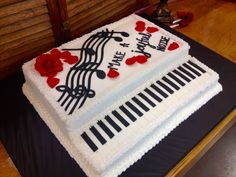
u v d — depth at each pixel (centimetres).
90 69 120
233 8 178
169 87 122
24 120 124
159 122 110
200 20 170
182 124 121
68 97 110
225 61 145
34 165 109
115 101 116
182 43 130
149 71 119
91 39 134
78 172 107
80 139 106
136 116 113
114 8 161
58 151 113
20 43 132
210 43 156
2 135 119
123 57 124
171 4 180
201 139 117
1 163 111
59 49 129
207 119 122
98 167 97
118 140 105
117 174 104
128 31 138
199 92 122
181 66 131
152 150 112
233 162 159
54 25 138
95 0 148
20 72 141
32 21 130
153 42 131
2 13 119
